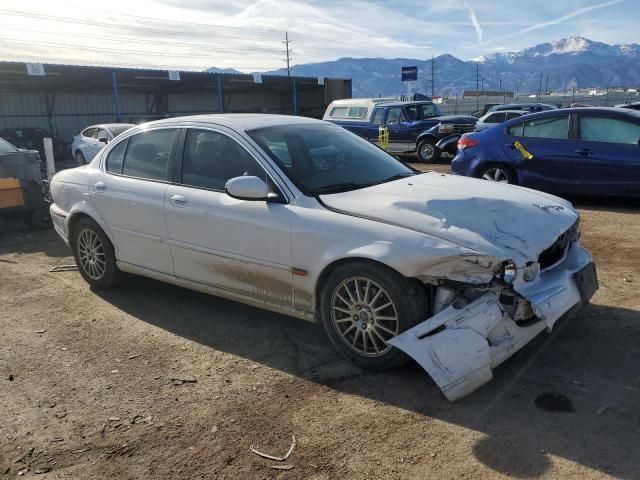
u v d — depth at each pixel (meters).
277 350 3.88
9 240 7.77
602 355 3.59
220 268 4.12
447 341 3.04
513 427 2.86
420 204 3.46
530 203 3.71
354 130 18.33
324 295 3.59
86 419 3.11
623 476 2.47
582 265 3.72
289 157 4.04
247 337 4.11
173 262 4.46
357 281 3.42
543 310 3.17
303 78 34.81
